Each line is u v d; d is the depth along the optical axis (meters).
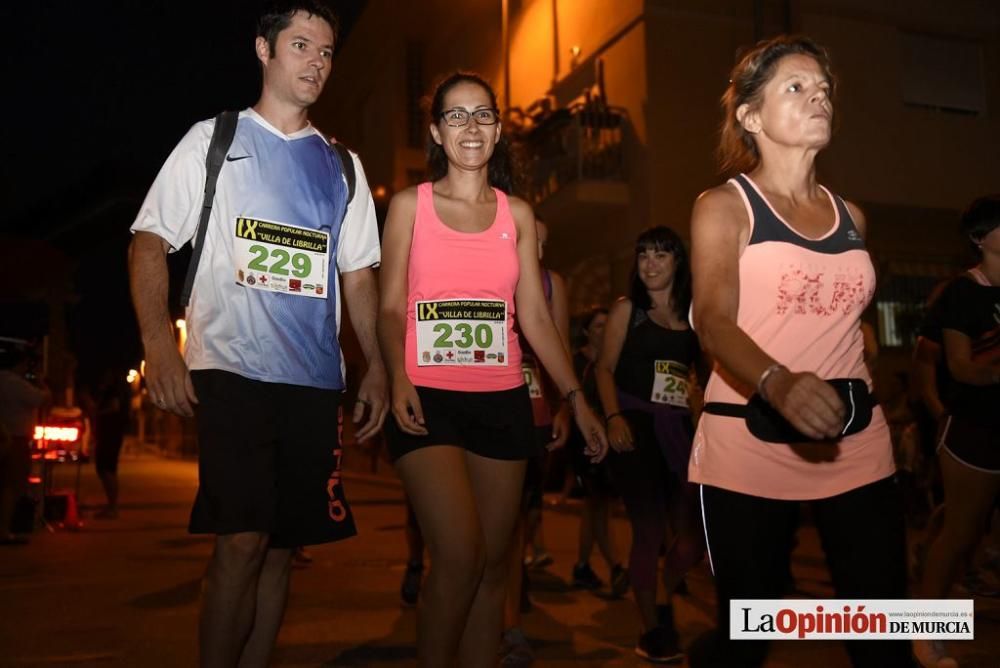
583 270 16.61
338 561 7.97
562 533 10.26
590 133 15.88
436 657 3.13
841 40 15.78
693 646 2.58
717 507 2.54
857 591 2.46
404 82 25.66
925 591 4.25
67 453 11.42
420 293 3.44
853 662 2.50
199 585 6.64
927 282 16.73
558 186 16.61
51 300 23.91
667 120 15.28
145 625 5.29
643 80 15.34
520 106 19.67
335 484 3.25
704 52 15.58
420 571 5.99
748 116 2.74
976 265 4.53
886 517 2.48
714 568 2.55
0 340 9.28
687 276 4.87
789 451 2.47
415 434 3.19
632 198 15.63
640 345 4.82
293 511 3.15
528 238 3.68
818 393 2.07
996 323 4.16
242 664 3.23
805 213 2.66
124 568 7.47
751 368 2.23
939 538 4.24
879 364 16.05
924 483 10.33
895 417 11.88
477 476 3.38
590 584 6.73
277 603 3.28
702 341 2.47
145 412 55.41
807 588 6.43
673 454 4.68
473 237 3.49
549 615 5.73
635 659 4.59
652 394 4.76
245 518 2.92
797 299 2.54
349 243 3.48
